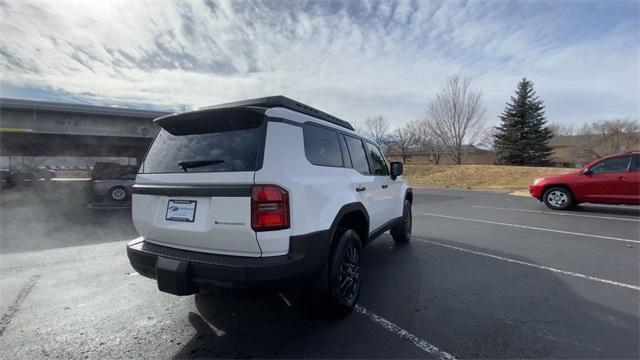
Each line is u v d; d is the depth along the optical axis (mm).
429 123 36469
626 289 3660
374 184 4102
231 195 2334
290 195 2422
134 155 29438
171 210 2664
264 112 2498
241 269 2266
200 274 2406
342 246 3004
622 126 45469
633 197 8305
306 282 2582
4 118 13719
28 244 5969
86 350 2543
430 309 3203
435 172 26234
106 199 12461
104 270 4441
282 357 2439
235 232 2328
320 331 2805
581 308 3191
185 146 2797
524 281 3939
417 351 2502
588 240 6027
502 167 24250
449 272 4281
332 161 3217
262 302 3381
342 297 3008
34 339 2697
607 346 2529
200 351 2533
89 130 15516
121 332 2812
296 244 2443
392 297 3492
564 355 2422
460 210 10352
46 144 20203
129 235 6766
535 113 33812
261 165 2348
